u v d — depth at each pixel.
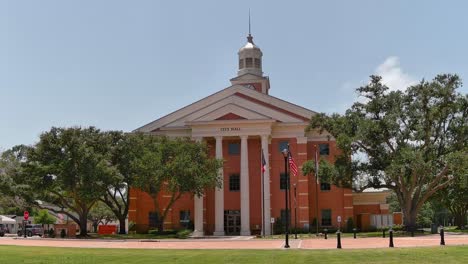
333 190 66.25
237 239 49.03
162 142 60.72
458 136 53.25
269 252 27.83
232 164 66.88
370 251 27.39
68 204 60.28
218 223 63.91
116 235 59.47
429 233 51.53
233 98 67.62
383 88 53.88
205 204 66.50
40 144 57.69
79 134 58.72
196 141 62.50
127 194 65.38
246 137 64.69
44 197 62.22
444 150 53.53
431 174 51.66
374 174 53.12
